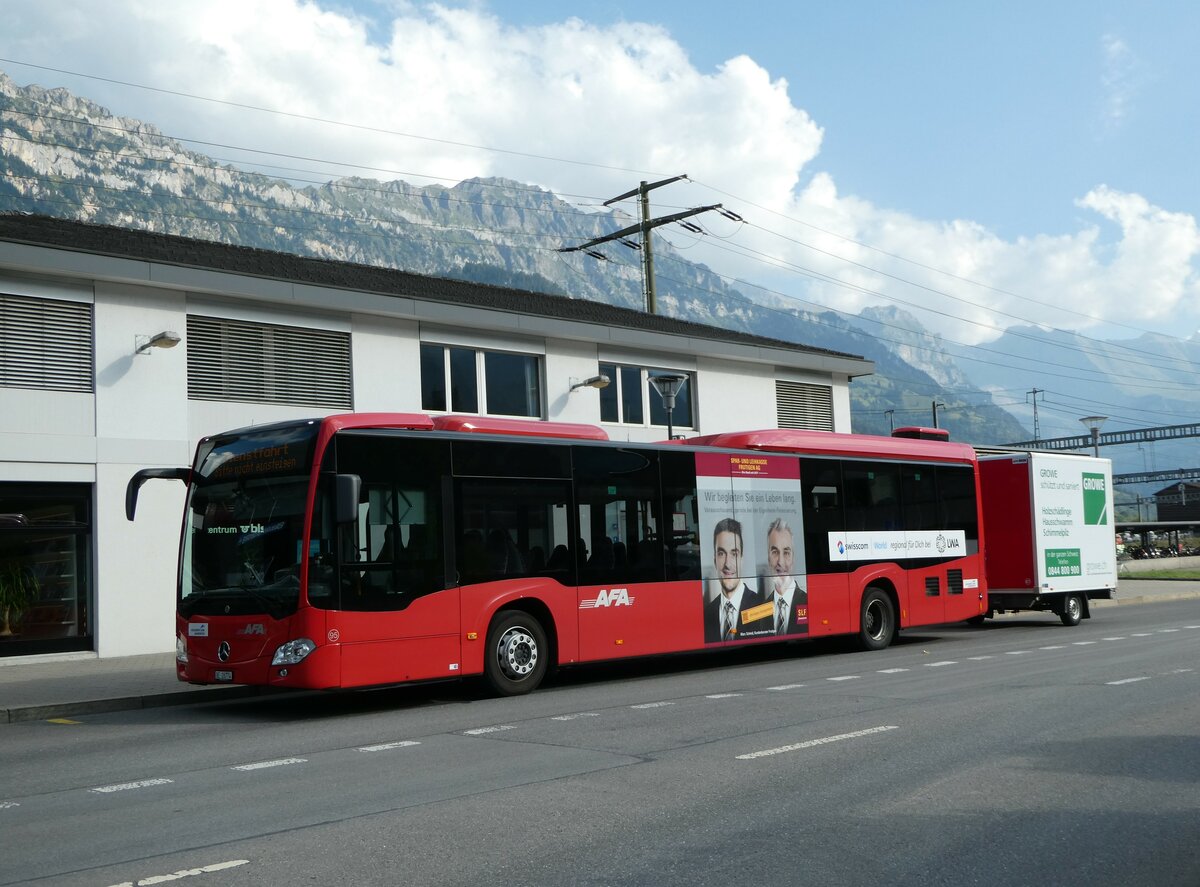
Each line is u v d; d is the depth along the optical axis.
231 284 20.95
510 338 26.36
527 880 5.52
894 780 7.84
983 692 12.76
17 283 18.73
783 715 11.23
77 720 13.09
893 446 20.02
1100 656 16.98
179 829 6.80
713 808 7.06
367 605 12.64
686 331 31.64
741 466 17.30
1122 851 6.01
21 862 6.08
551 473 14.73
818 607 18.17
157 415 20.23
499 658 13.95
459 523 13.65
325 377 22.95
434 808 7.20
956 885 5.42
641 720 11.21
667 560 15.95
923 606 20.14
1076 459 24.98
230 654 12.68
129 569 19.70
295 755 9.71
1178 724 10.16
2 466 18.31
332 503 12.53
